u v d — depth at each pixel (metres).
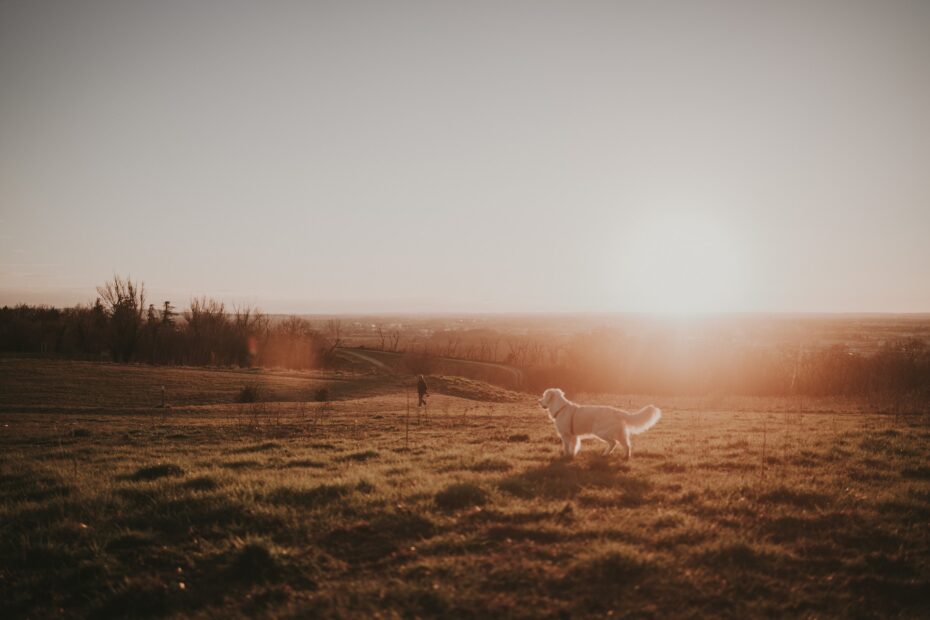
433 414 30.80
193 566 7.43
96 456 15.47
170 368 57.34
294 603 6.39
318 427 23.11
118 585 7.14
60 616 6.64
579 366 76.31
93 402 36.62
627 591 6.35
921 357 59.50
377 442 17.30
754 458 12.93
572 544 7.42
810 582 6.79
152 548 7.92
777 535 8.04
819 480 10.66
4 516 9.12
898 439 15.22
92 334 82.19
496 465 12.18
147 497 9.87
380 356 103.94
